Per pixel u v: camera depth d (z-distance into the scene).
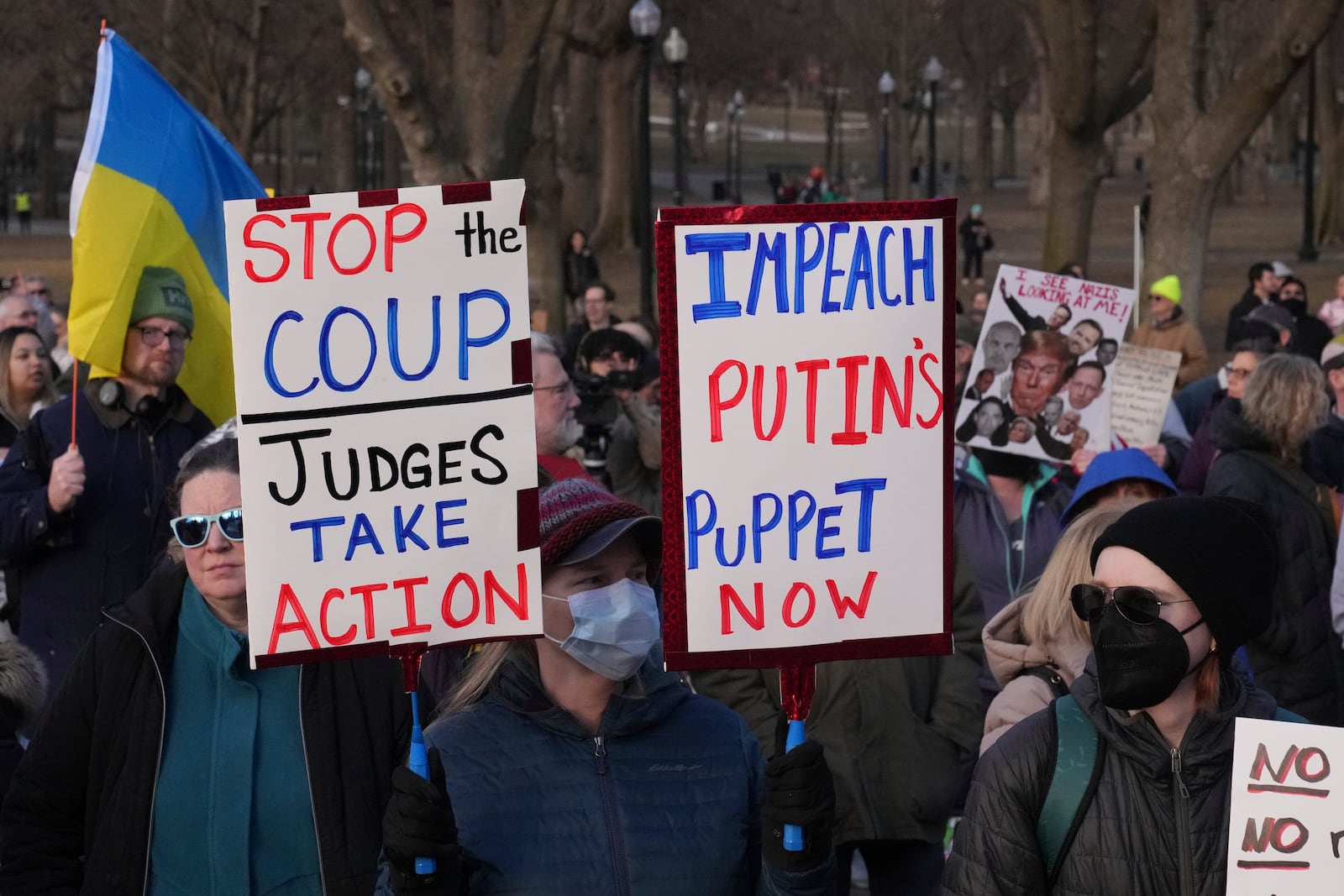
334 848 3.29
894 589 2.76
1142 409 7.73
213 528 3.33
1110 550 2.81
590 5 29.92
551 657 2.99
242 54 36.19
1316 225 43.03
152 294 5.43
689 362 2.71
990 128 67.56
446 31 21.27
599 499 3.01
